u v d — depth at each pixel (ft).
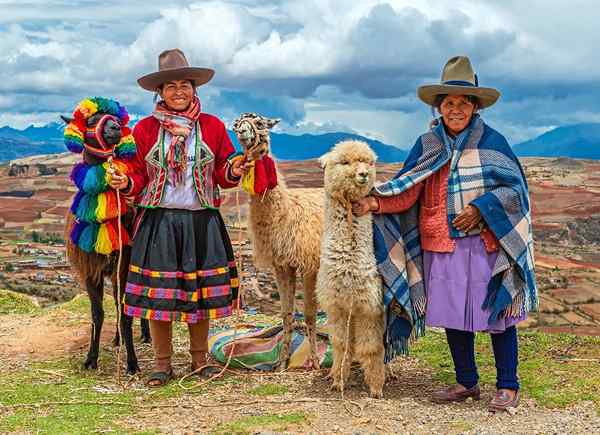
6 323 28.96
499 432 14.25
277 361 21.30
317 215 20.36
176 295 18.97
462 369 17.20
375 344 17.16
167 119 19.04
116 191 19.42
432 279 16.87
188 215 19.22
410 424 15.01
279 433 14.21
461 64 17.01
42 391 18.33
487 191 16.35
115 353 23.47
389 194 16.53
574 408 16.39
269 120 19.02
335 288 16.89
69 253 20.70
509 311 15.98
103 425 15.05
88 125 18.93
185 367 21.47
